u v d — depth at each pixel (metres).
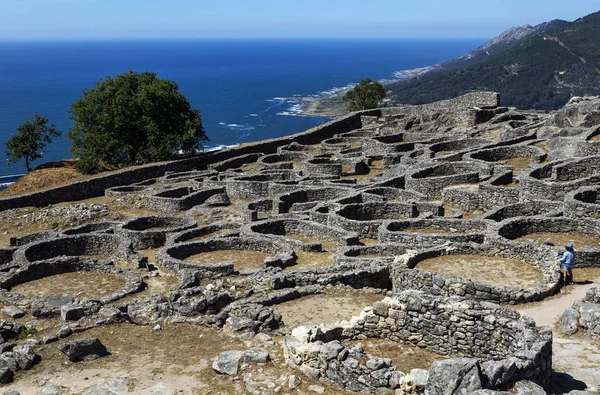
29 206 62.25
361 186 52.66
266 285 27.91
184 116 88.00
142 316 24.84
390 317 19.20
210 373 18.83
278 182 57.53
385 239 36.12
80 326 23.55
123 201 58.50
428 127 89.06
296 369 17.69
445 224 37.84
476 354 17.86
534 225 35.28
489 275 27.28
